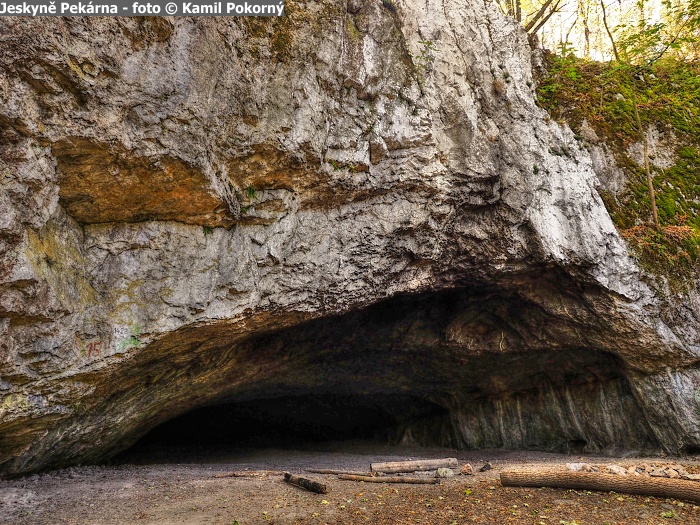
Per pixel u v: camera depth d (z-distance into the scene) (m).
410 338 12.74
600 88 13.17
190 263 7.65
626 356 11.18
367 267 9.47
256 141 7.45
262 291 8.40
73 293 6.68
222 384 11.44
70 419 7.85
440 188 9.59
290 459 13.81
